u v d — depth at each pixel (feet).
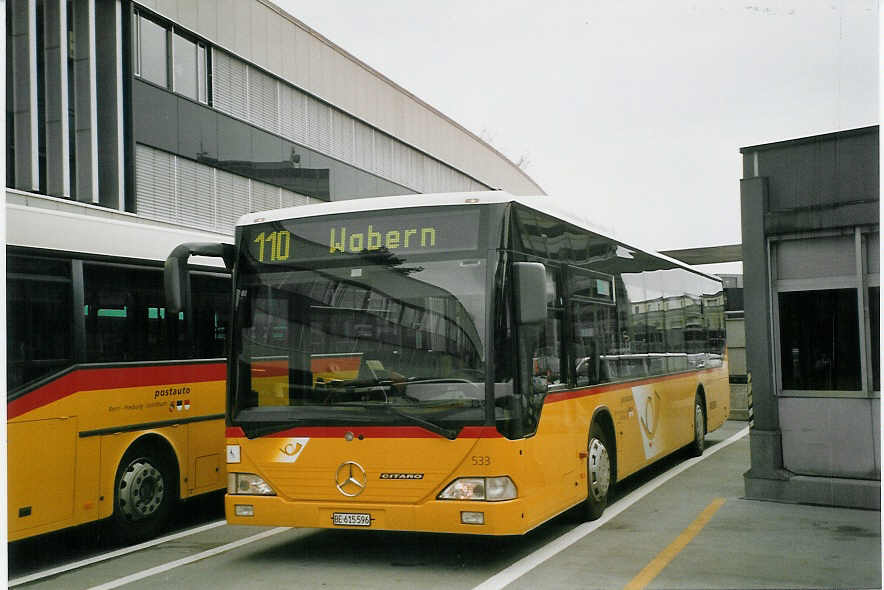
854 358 30.63
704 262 54.80
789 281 31.68
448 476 22.39
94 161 56.49
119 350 27.89
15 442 24.06
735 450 49.65
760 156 31.96
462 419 22.40
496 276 22.95
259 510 23.85
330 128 79.05
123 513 27.96
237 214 67.31
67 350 25.99
